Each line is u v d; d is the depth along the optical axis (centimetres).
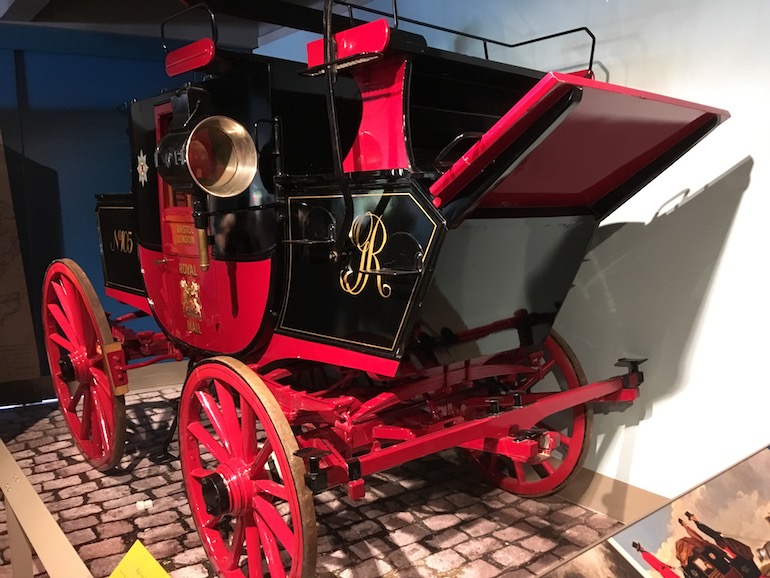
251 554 173
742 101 189
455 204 144
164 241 223
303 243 166
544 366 227
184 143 165
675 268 210
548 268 192
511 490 241
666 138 173
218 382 180
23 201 323
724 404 203
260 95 173
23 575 181
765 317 191
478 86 196
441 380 192
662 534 130
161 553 200
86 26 299
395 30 153
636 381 210
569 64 230
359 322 162
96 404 248
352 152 171
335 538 208
